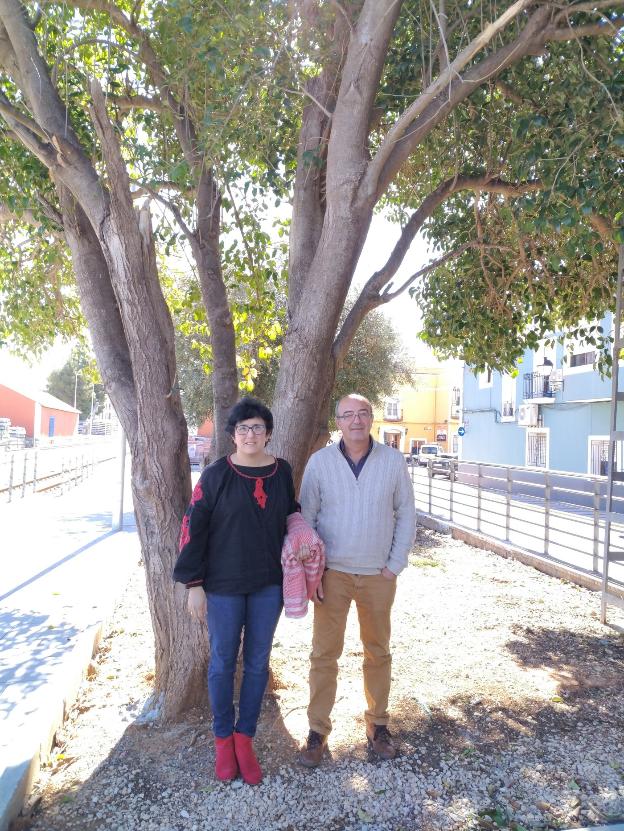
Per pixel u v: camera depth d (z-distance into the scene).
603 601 5.71
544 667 4.59
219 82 4.41
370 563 3.24
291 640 5.02
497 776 3.13
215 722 3.05
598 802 2.94
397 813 2.85
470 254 6.45
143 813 2.82
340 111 3.52
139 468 3.47
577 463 21.56
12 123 3.59
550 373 22.73
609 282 6.08
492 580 7.44
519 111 5.43
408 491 3.32
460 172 5.83
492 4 4.43
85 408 78.38
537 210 5.00
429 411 44.97
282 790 2.97
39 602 6.15
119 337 3.71
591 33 3.96
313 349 3.52
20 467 16.66
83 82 4.92
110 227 3.28
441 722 3.67
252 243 5.94
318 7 4.27
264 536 3.02
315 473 3.29
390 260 4.45
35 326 7.16
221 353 4.36
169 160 5.26
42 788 3.02
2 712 3.83
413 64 4.92
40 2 4.20
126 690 4.11
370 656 3.33
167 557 3.53
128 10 5.34
